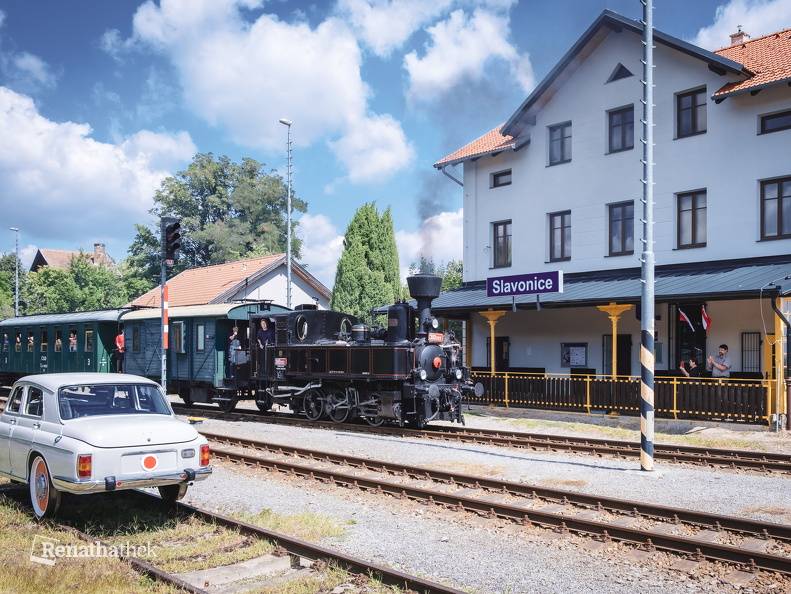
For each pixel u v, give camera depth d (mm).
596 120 21016
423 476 10492
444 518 8180
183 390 21234
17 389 8773
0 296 51500
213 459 12148
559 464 11531
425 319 15719
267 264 35531
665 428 15664
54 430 7574
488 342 23625
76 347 23141
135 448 7297
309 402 17609
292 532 7484
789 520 8023
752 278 15828
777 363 14938
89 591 5582
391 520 8125
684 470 11117
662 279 18047
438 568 6438
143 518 7953
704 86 18797
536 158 22562
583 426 16234
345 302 35844
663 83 19562
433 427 16219
